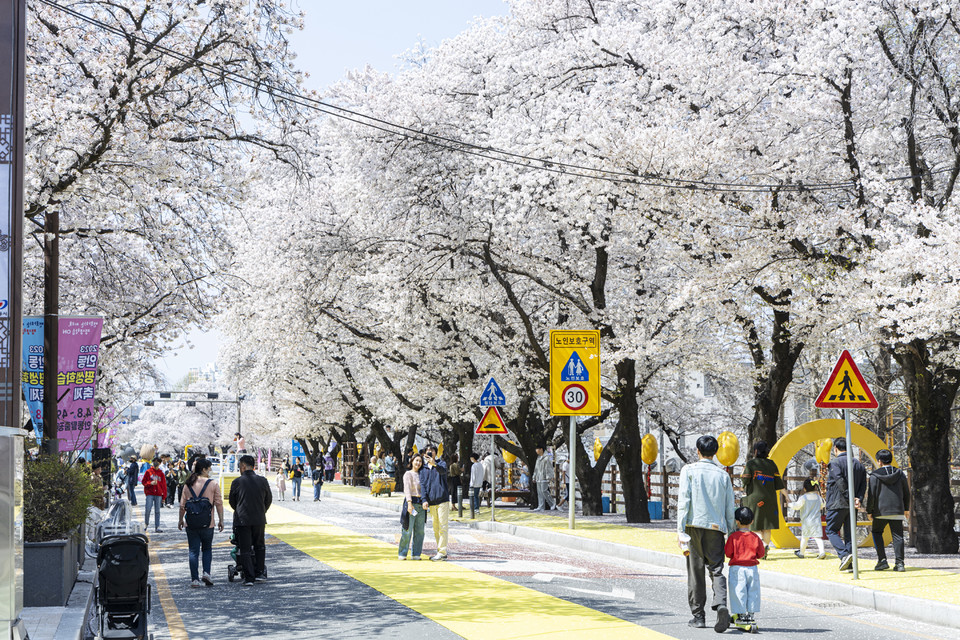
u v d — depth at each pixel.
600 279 25.42
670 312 24.06
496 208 24.80
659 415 33.59
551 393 23.03
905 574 13.72
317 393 47.22
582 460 28.83
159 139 14.87
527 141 21.61
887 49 17.27
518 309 25.78
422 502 17.05
